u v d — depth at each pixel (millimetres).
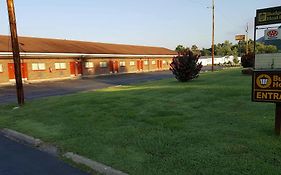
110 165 5832
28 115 11906
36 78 32812
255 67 6645
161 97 13547
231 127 7566
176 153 6047
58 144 7645
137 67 52906
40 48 34219
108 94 16266
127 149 6582
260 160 5324
